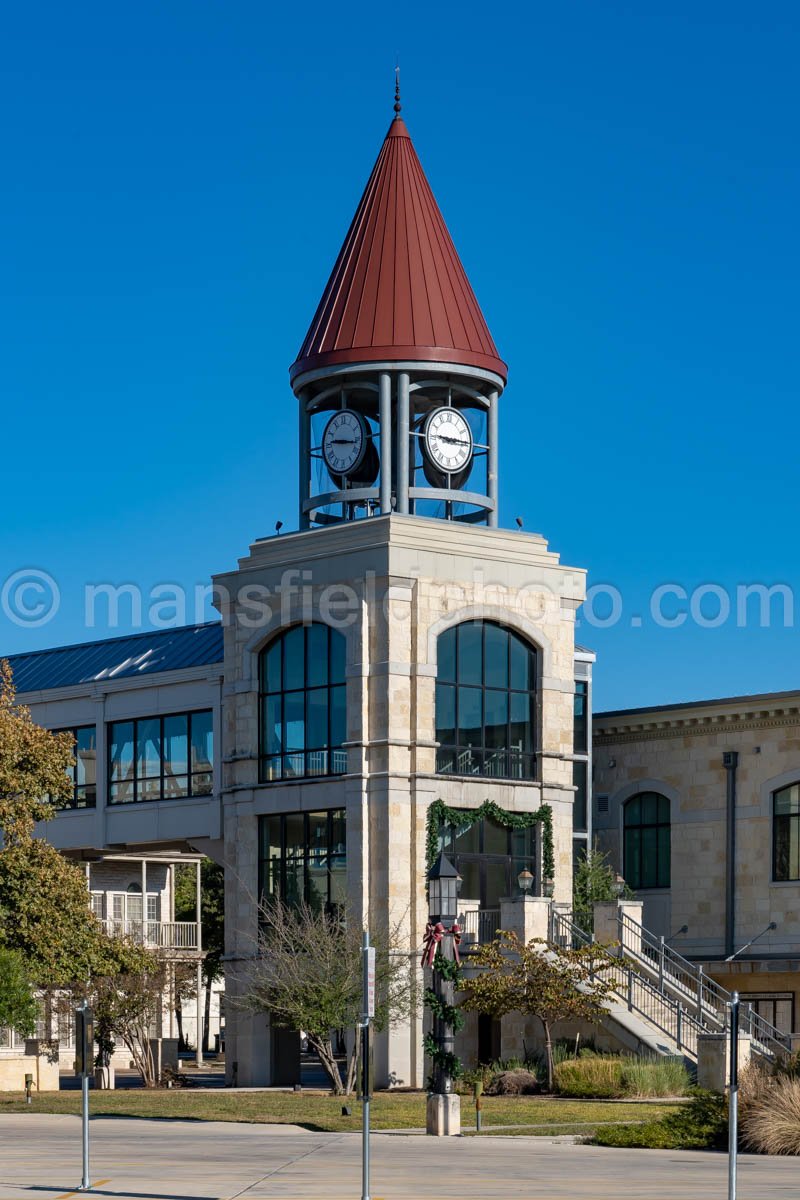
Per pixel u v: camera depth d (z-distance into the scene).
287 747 52.09
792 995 53.09
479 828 50.88
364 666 49.84
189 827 56.19
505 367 53.81
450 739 50.75
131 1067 65.81
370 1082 23.58
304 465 53.97
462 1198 23.66
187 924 69.25
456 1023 34.19
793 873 55.09
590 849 56.47
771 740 56.09
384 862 48.94
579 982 44.38
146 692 58.00
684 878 57.78
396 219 53.62
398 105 55.72
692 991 48.56
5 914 46.81
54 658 63.69
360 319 52.38
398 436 51.75
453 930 34.53
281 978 45.78
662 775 58.75
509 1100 41.03
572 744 53.22
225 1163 28.39
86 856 61.34
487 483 53.62
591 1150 30.42
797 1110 30.73
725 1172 26.86
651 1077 41.31
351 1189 24.75
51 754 48.47
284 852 51.69
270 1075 51.22
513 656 52.53
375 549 50.06
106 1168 27.73
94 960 48.38
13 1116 39.06
